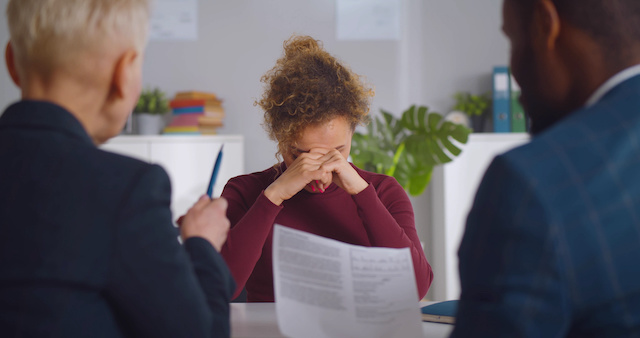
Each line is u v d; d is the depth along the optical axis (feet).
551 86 2.26
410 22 11.90
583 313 1.90
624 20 2.07
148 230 2.25
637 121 1.98
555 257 1.80
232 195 4.87
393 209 4.83
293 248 2.99
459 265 2.07
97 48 2.39
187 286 2.33
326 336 2.85
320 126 4.21
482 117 11.81
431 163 9.89
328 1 11.71
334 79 4.30
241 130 11.73
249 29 11.64
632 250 1.86
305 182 4.21
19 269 2.10
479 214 1.98
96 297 2.19
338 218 4.66
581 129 1.99
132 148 10.39
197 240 2.71
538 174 1.88
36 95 2.44
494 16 11.99
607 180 1.88
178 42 11.57
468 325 1.94
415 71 11.94
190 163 10.59
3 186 2.21
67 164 2.24
